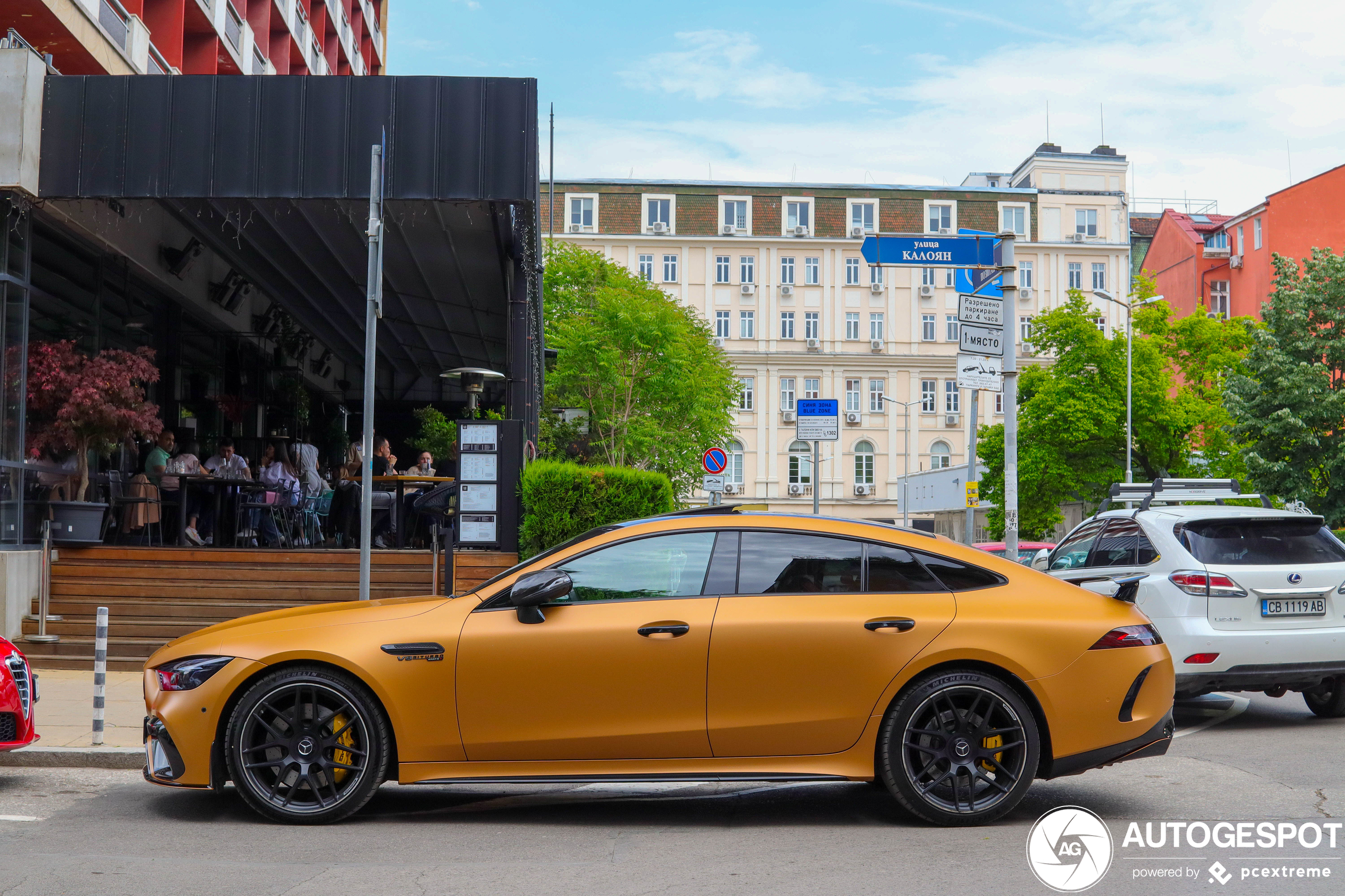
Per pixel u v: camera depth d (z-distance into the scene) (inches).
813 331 2797.7
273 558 504.7
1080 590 240.1
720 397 1487.5
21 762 297.1
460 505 511.5
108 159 492.7
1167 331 1636.3
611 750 226.5
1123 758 228.5
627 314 1148.5
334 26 1464.1
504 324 831.7
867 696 225.6
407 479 597.0
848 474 2770.7
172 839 218.4
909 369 2805.1
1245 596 347.6
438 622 231.1
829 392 2790.4
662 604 231.5
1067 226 2878.9
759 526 239.8
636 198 2792.8
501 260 625.0
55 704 370.9
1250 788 263.6
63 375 502.9
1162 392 1505.9
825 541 237.8
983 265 529.0
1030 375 1562.5
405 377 1096.8
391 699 226.5
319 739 230.2
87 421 505.7
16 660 266.8
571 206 2785.4
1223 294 2564.0
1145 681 230.7
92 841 216.1
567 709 226.2
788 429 2778.1
